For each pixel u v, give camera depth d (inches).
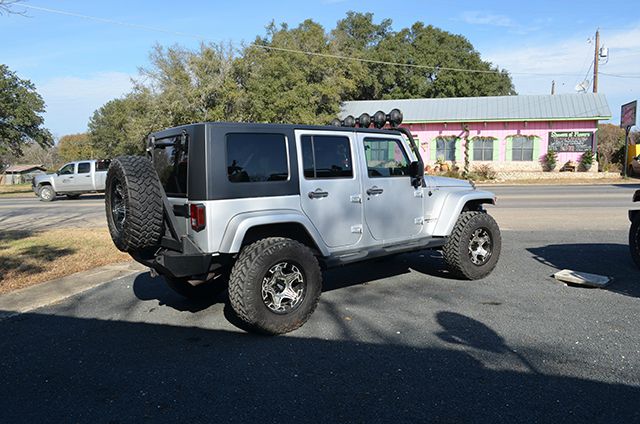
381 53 1617.9
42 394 137.3
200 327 189.6
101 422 121.6
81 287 253.0
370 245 215.5
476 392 130.6
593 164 1141.7
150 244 178.4
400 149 228.8
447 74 1633.9
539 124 1171.9
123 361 158.6
